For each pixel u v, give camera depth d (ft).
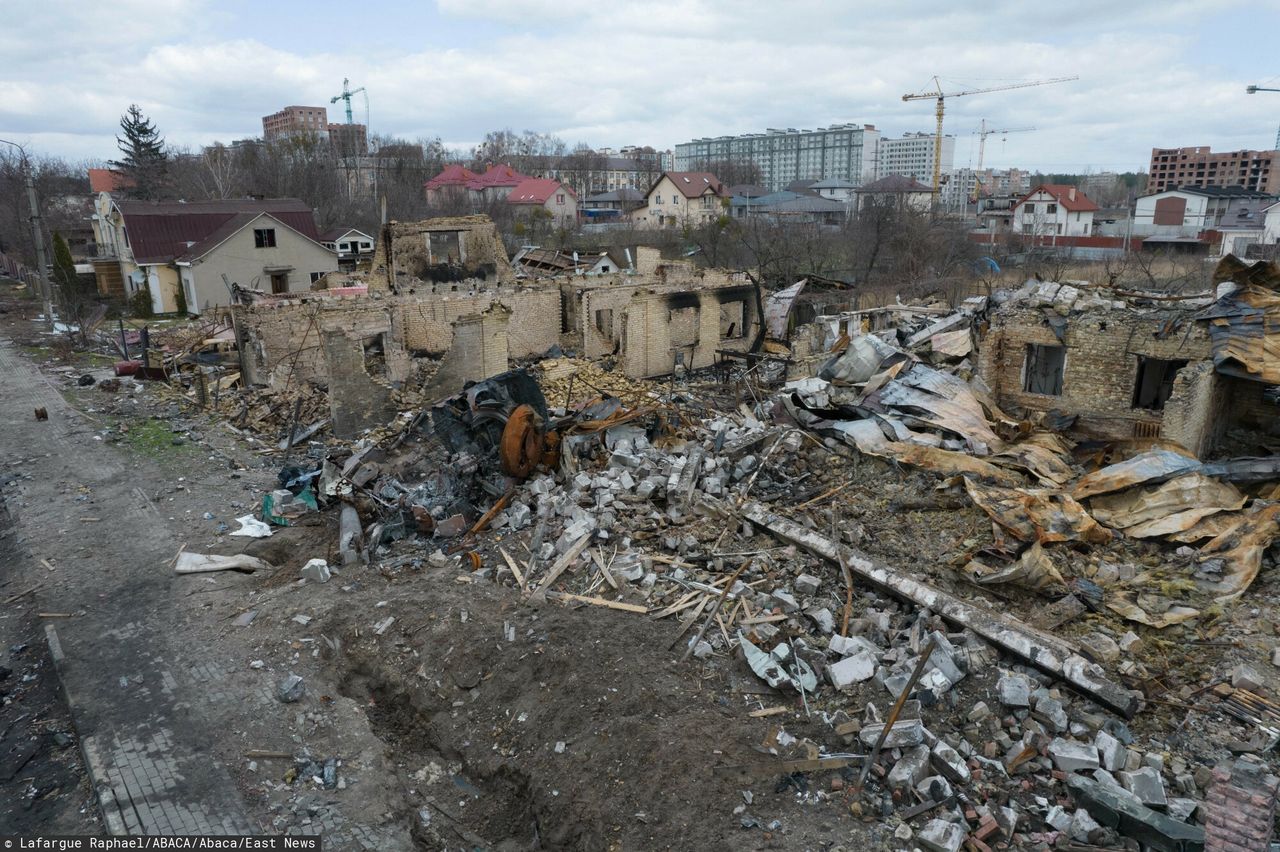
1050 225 247.29
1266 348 51.01
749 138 590.14
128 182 240.12
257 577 42.78
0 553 45.62
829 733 28.22
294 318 80.23
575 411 61.00
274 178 241.55
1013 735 28.07
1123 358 56.75
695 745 27.27
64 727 31.22
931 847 23.04
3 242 221.46
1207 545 39.29
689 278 109.60
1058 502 43.06
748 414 64.90
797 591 36.81
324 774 28.40
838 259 197.67
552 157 497.87
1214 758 26.86
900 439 50.75
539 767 28.14
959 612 33.68
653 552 41.01
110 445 64.85
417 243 102.01
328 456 53.78
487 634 34.78
